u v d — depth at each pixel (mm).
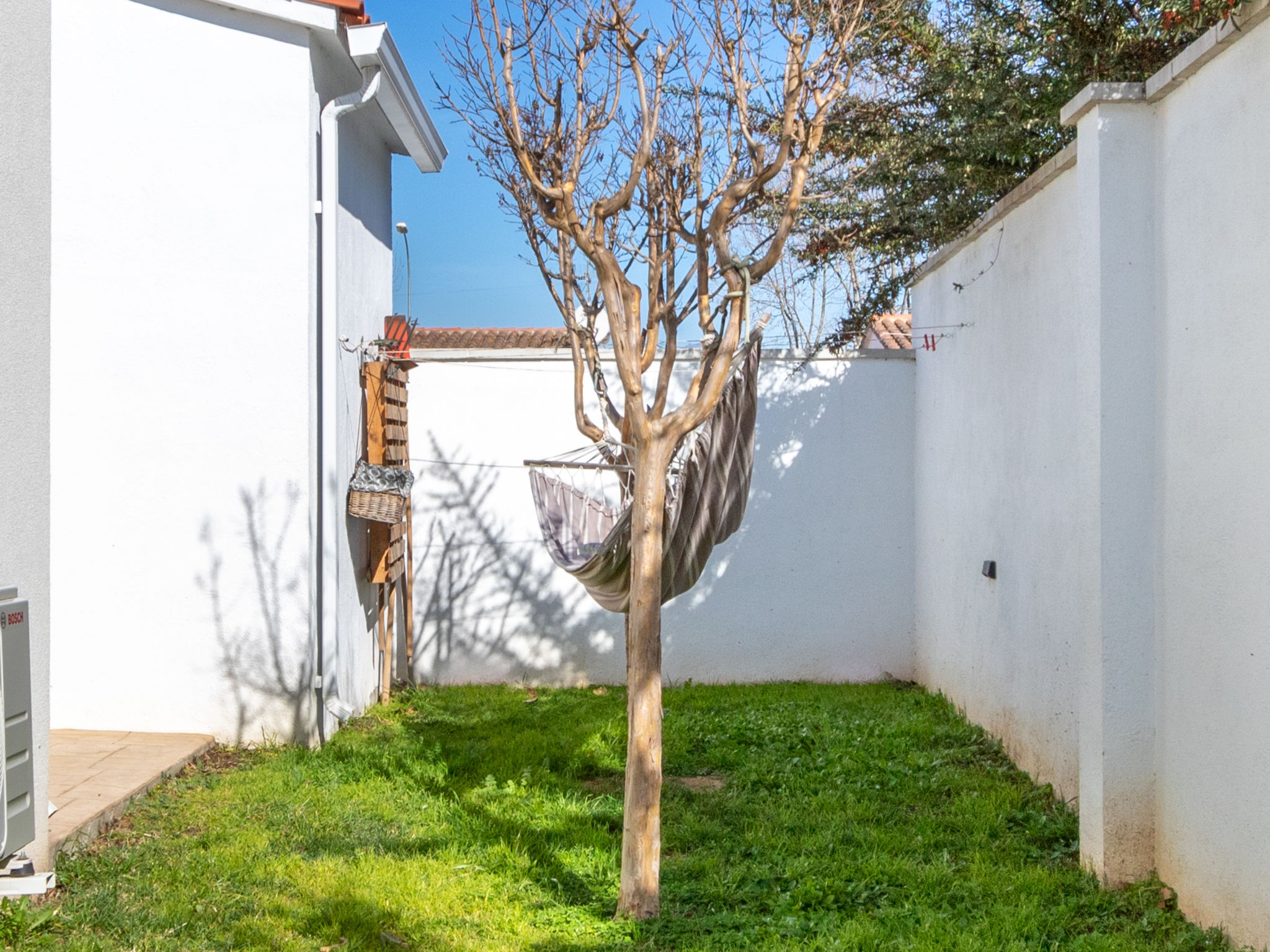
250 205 6824
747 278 4371
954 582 8258
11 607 3512
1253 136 3787
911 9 7414
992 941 3906
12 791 3479
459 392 9547
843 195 8633
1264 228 3707
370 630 8516
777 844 5035
